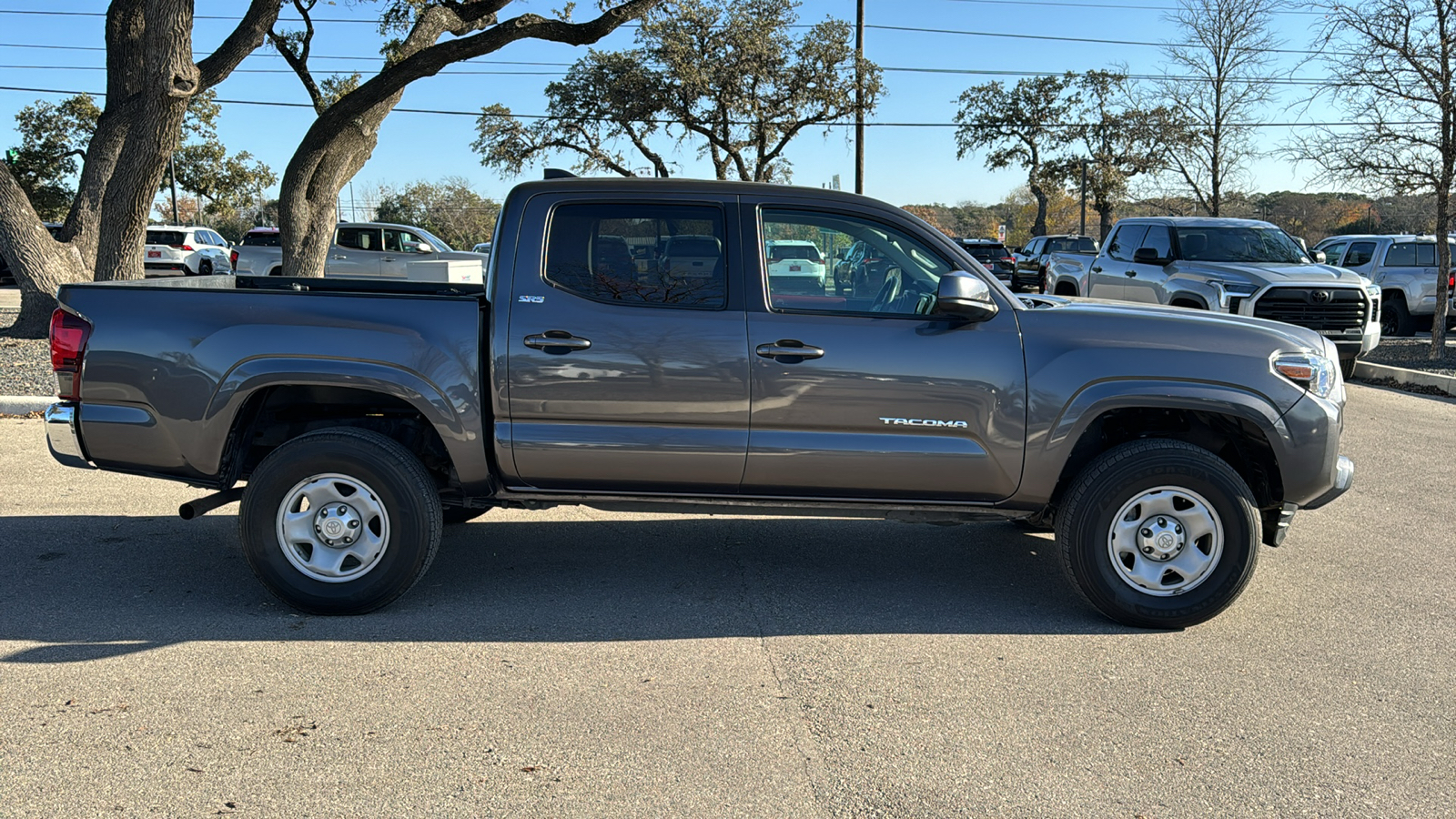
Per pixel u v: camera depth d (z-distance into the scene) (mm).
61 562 5168
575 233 4461
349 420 4750
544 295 4410
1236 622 4555
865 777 3170
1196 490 4352
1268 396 4352
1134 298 13141
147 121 13289
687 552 5531
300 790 3045
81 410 4457
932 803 3031
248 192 50469
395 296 4410
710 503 4590
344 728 3443
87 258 15758
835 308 4457
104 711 3535
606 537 5801
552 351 4375
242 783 3082
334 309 4387
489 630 4363
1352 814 2988
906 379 4355
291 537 4422
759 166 37344
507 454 4461
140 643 4145
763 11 34750
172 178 45250
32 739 3326
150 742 3322
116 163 14641
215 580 4961
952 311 4316
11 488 6621
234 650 4098
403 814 2924
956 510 4570
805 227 4484
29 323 14883
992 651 4199
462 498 4762
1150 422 4824
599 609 4641
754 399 4371
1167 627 4441
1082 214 49594
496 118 37938
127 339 4406
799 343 4352
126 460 4488
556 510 6395
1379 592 4969
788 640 4297
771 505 4586
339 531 4410
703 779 3146
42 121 45375
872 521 6250
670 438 4414
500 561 5336
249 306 4406
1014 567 5348
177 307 4414
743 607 4691
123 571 5062
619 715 3570
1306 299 11328
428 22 17547
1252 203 47000
